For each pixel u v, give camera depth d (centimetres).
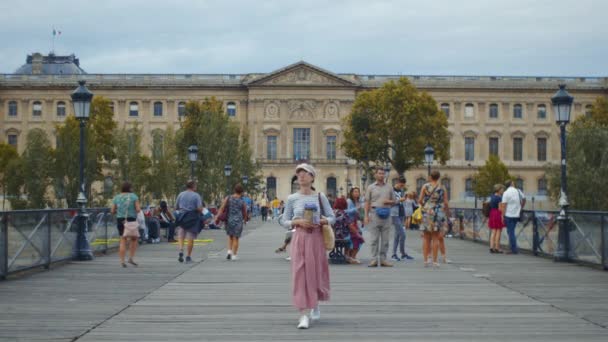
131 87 11388
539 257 2794
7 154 9550
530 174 11631
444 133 8988
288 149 11331
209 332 1255
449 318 1394
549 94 11631
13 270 2006
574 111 11675
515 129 11631
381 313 1452
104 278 2048
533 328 1291
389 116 8894
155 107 11456
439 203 2381
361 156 9019
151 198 7344
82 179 2673
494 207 3041
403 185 2758
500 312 1462
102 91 11412
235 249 2703
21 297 1661
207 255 2916
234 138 7856
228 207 2700
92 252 2788
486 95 11625
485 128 11625
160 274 2159
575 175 6712
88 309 1494
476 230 3800
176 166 7412
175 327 1300
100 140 9138
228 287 1855
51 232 2338
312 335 1230
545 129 11644
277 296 1691
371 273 2194
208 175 7462
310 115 11350
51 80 11388
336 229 2534
